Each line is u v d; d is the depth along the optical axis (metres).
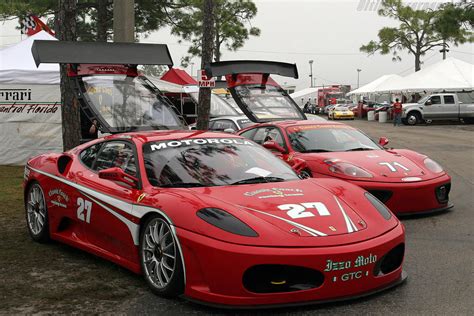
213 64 10.06
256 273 3.68
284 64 10.83
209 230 3.78
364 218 4.15
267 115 10.45
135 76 7.86
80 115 9.58
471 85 38.03
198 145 5.06
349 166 7.05
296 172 5.10
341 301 3.90
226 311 3.84
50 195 5.64
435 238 5.93
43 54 7.20
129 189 4.65
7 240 6.03
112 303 4.07
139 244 4.42
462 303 3.94
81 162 5.52
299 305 3.71
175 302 4.06
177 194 4.22
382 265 4.11
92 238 5.14
